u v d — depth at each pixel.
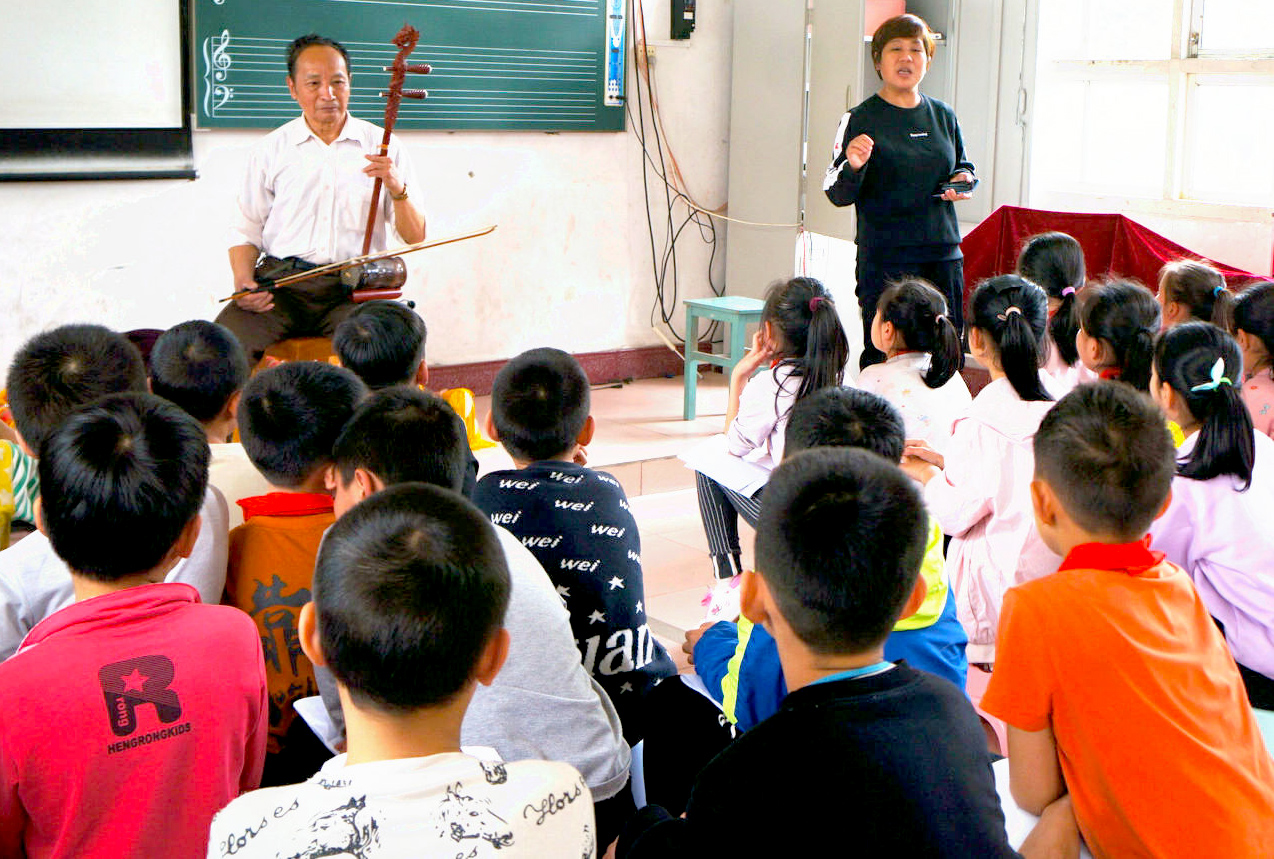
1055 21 5.54
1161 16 5.27
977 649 2.50
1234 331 2.87
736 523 3.31
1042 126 5.62
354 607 1.01
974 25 5.68
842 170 4.31
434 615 1.01
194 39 4.47
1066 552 1.60
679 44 5.78
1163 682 1.44
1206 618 1.54
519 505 1.90
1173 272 3.29
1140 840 1.44
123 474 1.35
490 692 1.55
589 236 5.69
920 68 4.29
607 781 1.60
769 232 5.81
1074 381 3.34
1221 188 5.15
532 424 2.03
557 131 5.46
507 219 5.43
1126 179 5.48
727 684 1.77
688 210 5.98
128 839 1.35
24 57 4.16
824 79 5.47
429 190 5.20
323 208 3.95
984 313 2.56
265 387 1.79
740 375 3.24
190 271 4.65
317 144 3.94
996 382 2.57
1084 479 1.53
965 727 1.18
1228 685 1.50
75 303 4.42
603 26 5.49
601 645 1.88
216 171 4.64
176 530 1.40
